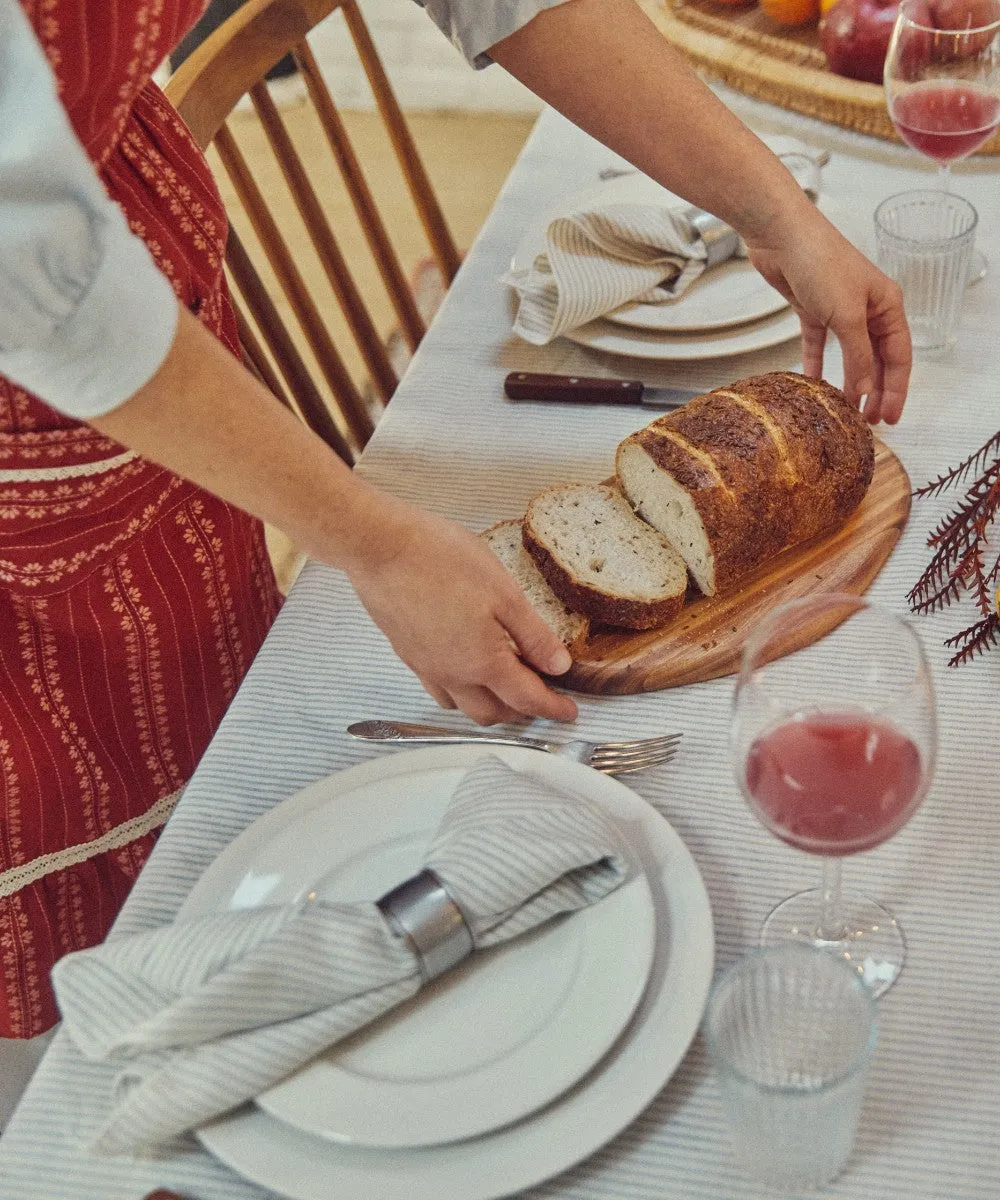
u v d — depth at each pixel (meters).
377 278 2.83
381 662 1.00
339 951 0.70
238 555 1.22
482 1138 0.66
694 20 1.66
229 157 1.37
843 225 1.35
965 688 0.91
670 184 1.14
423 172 1.65
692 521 0.99
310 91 1.49
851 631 0.73
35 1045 1.43
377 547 0.82
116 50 0.86
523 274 1.29
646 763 0.89
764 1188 0.66
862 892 0.80
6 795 1.18
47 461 0.98
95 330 0.66
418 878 0.73
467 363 1.29
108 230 0.65
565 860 0.73
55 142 0.61
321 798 0.86
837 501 1.02
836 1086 0.58
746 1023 0.65
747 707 0.68
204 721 1.29
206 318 1.10
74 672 1.17
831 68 1.51
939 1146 0.67
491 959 0.74
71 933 1.30
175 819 0.90
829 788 0.66
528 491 1.14
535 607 1.00
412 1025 0.71
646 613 0.96
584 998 0.71
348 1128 0.66
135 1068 0.69
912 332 1.22
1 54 0.60
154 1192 0.66
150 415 0.71
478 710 0.92
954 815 0.83
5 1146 0.71
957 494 1.08
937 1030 0.72
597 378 1.23
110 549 1.08
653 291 1.27
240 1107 0.69
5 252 0.62
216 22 3.01
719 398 1.04
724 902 0.80
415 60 3.25
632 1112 0.67
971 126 1.20
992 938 0.76
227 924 0.72
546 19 1.06
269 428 0.76
